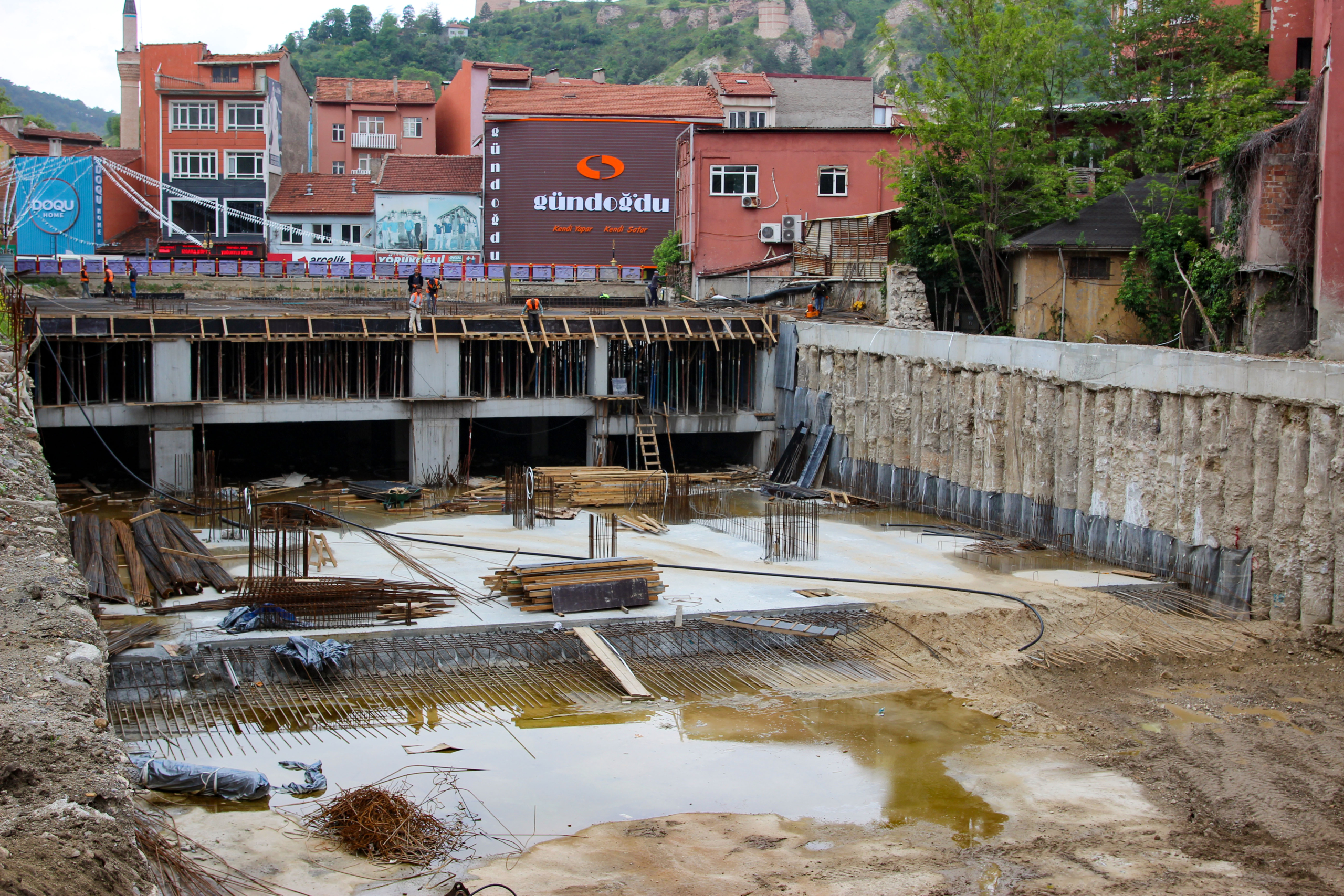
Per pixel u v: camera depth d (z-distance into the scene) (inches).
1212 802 637.3
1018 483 1238.9
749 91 2492.6
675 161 2399.1
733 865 562.6
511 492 1358.3
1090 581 1027.9
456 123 3144.7
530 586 910.4
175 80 2524.6
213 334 1481.3
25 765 393.4
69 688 469.4
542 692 794.2
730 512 1382.9
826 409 1581.0
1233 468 959.6
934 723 754.8
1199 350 1241.4
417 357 1571.1
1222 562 975.6
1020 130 1553.9
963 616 917.8
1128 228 1486.2
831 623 919.0
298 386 1581.0
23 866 322.7
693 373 1756.9
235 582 953.5
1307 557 898.7
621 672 808.9
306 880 528.1
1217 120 1370.6
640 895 528.7
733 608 932.6
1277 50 1605.6
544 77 2955.2
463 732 723.4
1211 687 819.4
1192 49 1643.7
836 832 603.2
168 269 2096.5
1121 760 697.0
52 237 2450.8
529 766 676.1
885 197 2140.7
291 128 2819.9
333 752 686.5
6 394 941.8
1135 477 1075.3
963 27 1566.2
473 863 556.7
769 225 2111.2
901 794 650.2
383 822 573.0
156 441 1462.8
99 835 364.5
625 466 1759.4
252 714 737.0
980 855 576.7
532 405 1621.6
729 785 658.2
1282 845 587.5
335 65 5024.6
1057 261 1475.1
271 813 597.6
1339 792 648.4
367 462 1775.3
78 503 1386.6
